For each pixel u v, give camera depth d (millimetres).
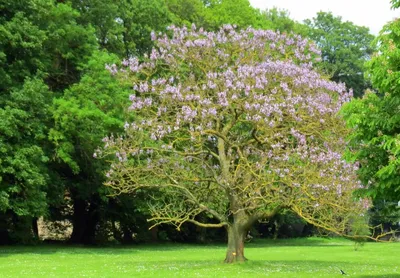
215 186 20656
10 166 22578
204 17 38156
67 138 25734
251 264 19297
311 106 18172
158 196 30453
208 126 18547
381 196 12758
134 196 31703
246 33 20891
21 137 23688
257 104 17453
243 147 19688
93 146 26734
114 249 31578
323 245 40312
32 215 24594
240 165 18125
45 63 25969
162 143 20906
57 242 35469
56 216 36594
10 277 15883
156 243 39344
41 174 24062
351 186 17406
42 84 24094
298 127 18688
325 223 18203
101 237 36531
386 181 11828
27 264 20172
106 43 32469
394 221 43656
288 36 21594
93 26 31109
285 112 17953
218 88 18688
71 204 36750
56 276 16156
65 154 25203
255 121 17641
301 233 53469
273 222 49062
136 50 34312
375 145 12500
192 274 16656
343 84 19594
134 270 17953
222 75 18719
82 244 35156
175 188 22969
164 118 18938
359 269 19203
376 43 12281
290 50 21078
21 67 24844
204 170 20484
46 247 30422
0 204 22484
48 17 26297
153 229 40406
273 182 17625
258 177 17547
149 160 19578
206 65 20250
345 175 17688
